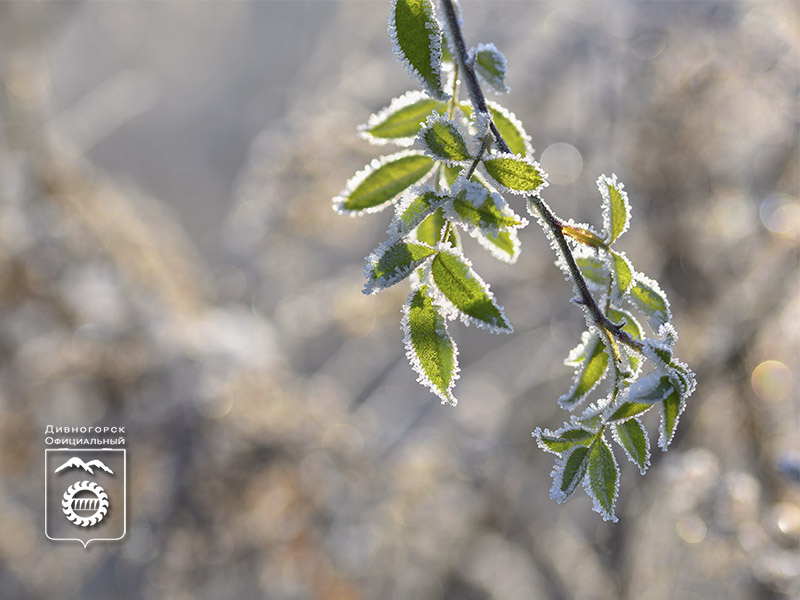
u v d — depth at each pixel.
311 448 4.28
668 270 4.30
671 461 4.04
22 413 4.13
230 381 4.28
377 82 4.72
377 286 0.98
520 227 0.99
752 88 4.13
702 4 4.29
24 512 4.83
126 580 4.63
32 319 4.21
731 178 4.30
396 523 4.75
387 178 1.20
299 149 4.47
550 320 5.22
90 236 4.36
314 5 7.66
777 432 3.92
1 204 4.20
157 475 4.18
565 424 1.03
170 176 9.84
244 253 4.91
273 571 4.24
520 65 4.97
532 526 5.34
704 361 4.10
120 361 4.22
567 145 4.68
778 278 3.99
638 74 4.42
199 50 10.55
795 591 3.51
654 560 4.44
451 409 5.70
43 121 4.55
